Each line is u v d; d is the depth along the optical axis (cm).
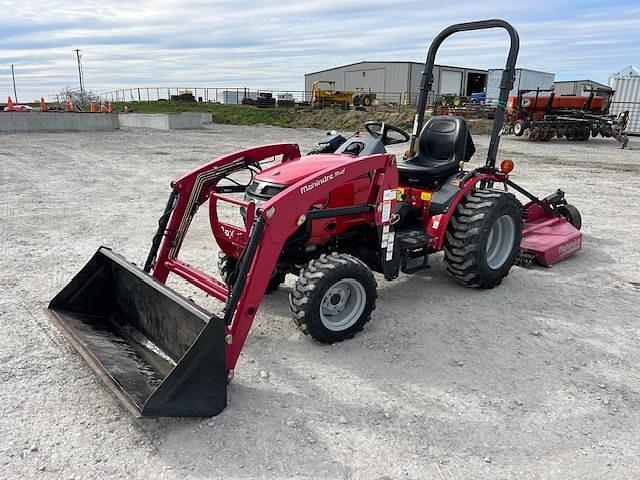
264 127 3073
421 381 329
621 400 313
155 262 398
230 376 311
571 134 2072
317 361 352
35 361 345
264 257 316
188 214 402
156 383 299
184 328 307
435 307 444
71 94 4538
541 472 252
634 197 930
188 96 4844
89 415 290
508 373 341
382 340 382
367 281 375
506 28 462
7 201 828
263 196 373
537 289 490
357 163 366
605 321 421
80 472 246
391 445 269
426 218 474
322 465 253
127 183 1012
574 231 590
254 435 274
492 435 279
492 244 490
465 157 507
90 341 335
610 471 253
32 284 477
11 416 287
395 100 4953
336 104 3750
